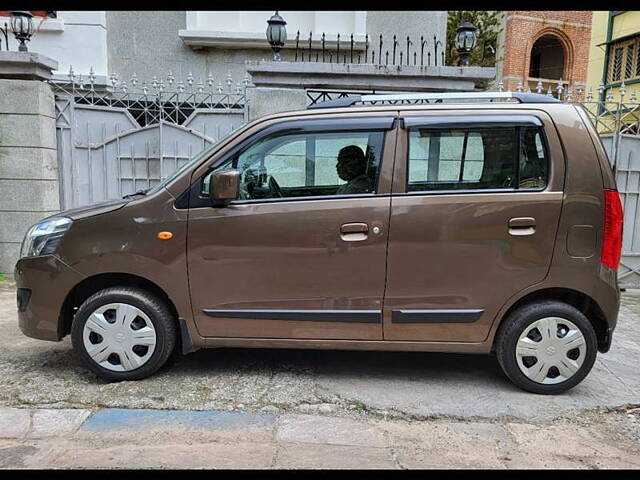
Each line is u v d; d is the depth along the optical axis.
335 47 9.22
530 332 3.50
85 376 3.75
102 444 2.89
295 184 3.54
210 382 3.69
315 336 3.55
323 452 2.86
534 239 3.38
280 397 3.48
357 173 3.48
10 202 6.65
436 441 3.00
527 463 2.79
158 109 6.93
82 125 6.86
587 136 3.40
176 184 3.49
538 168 3.41
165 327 3.58
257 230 3.43
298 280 3.46
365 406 3.38
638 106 6.63
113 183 6.95
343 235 3.42
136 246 3.47
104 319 3.56
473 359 4.25
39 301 3.58
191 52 9.40
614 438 3.07
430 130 3.44
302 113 3.56
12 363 3.98
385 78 6.47
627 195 6.77
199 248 3.46
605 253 3.39
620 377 3.92
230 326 3.55
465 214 3.38
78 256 3.50
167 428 3.06
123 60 9.37
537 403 3.45
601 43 16.42
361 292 3.46
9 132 6.50
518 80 21.69
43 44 8.79
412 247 3.40
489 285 3.42
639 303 6.32
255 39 9.06
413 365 4.10
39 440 2.92
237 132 3.55
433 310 3.46
